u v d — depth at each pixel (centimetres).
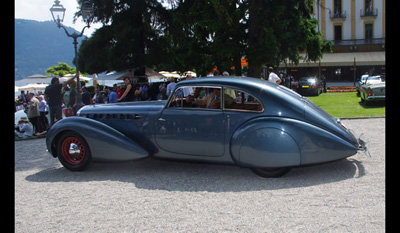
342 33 4869
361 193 403
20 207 409
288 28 1543
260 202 390
